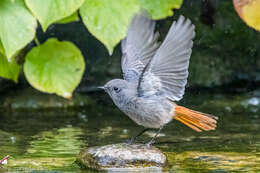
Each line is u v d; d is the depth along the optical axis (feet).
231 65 66.49
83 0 30.32
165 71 30.37
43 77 34.06
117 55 67.31
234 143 38.93
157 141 40.06
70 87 34.30
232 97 60.49
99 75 66.08
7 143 39.32
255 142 39.17
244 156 34.68
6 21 31.12
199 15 65.51
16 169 31.35
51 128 45.83
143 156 31.86
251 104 56.59
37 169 31.40
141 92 32.14
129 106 32.86
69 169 31.50
